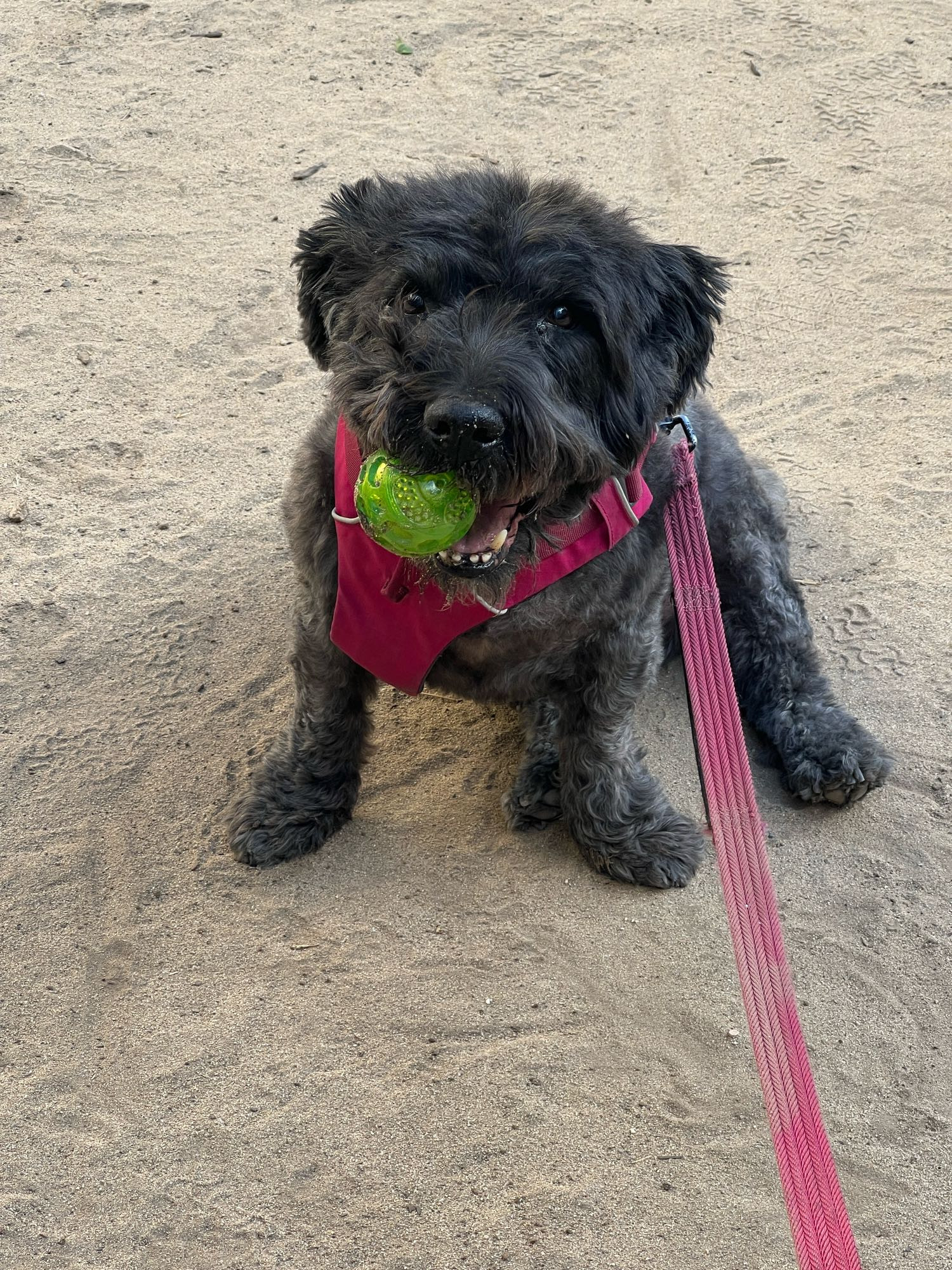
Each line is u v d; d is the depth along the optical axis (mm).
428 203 779
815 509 1293
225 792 985
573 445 750
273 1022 836
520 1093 807
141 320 1466
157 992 850
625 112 2031
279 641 1106
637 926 918
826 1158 625
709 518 1073
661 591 940
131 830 953
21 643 1084
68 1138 771
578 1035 842
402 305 766
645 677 936
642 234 844
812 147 1960
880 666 1138
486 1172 767
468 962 881
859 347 1537
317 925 898
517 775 1013
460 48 2195
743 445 1373
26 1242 724
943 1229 758
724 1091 817
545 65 2158
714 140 1970
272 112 1940
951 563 1235
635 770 983
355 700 952
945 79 2158
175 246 1608
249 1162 764
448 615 833
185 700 1054
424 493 710
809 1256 592
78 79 1987
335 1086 804
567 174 1846
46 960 864
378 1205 749
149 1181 753
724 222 1772
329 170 1794
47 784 979
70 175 1732
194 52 2098
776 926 713
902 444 1385
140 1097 793
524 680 921
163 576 1157
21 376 1361
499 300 749
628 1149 782
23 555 1159
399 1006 850
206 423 1331
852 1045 854
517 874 950
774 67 2193
